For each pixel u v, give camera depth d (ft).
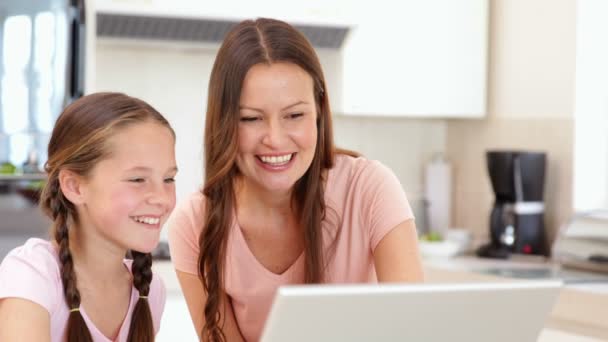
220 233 6.00
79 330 4.93
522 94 14.85
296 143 5.51
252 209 6.20
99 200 4.81
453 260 13.88
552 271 12.53
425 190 16.55
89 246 5.07
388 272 5.98
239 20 13.89
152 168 4.81
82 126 4.82
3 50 12.47
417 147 16.63
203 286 6.23
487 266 13.14
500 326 4.02
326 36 14.39
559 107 14.15
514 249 14.02
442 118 16.72
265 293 6.22
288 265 6.29
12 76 12.53
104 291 5.17
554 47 14.20
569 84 13.94
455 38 15.14
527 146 14.79
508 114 15.15
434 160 16.44
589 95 13.88
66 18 12.56
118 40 14.03
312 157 5.68
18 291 4.73
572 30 13.85
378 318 3.72
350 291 3.60
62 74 12.62
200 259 6.13
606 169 13.96
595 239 12.25
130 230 4.81
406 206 6.14
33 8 12.51
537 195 14.08
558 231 14.19
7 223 12.64
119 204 4.77
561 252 12.64
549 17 14.29
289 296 3.51
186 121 15.16
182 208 6.45
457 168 16.47
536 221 14.08
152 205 4.81
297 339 3.65
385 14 14.61
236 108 5.47
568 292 11.31
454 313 3.87
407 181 16.60
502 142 15.31
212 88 5.60
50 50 12.59
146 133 4.82
